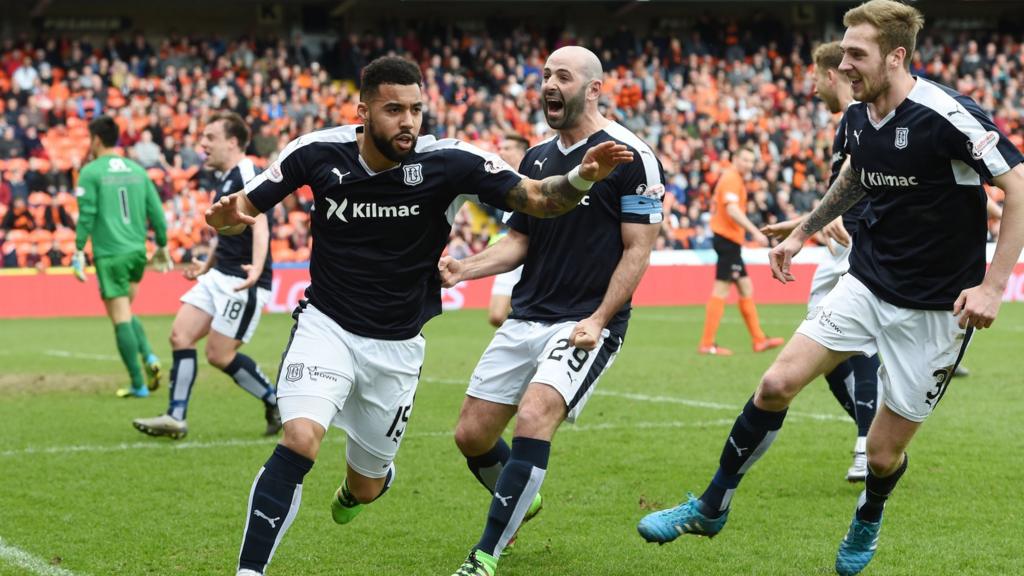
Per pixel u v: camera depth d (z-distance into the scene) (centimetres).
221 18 4547
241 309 1179
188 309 1191
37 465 1059
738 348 2155
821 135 4231
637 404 1428
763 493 938
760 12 5016
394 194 653
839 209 763
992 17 5200
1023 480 975
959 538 795
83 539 798
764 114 4397
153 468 1047
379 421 691
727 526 834
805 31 5059
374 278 665
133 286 1536
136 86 3819
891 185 684
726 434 1208
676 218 3703
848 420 1290
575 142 734
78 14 4344
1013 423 1267
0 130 3409
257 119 3725
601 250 718
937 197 673
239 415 1378
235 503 907
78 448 1148
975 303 632
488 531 661
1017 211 628
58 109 3619
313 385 649
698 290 3391
